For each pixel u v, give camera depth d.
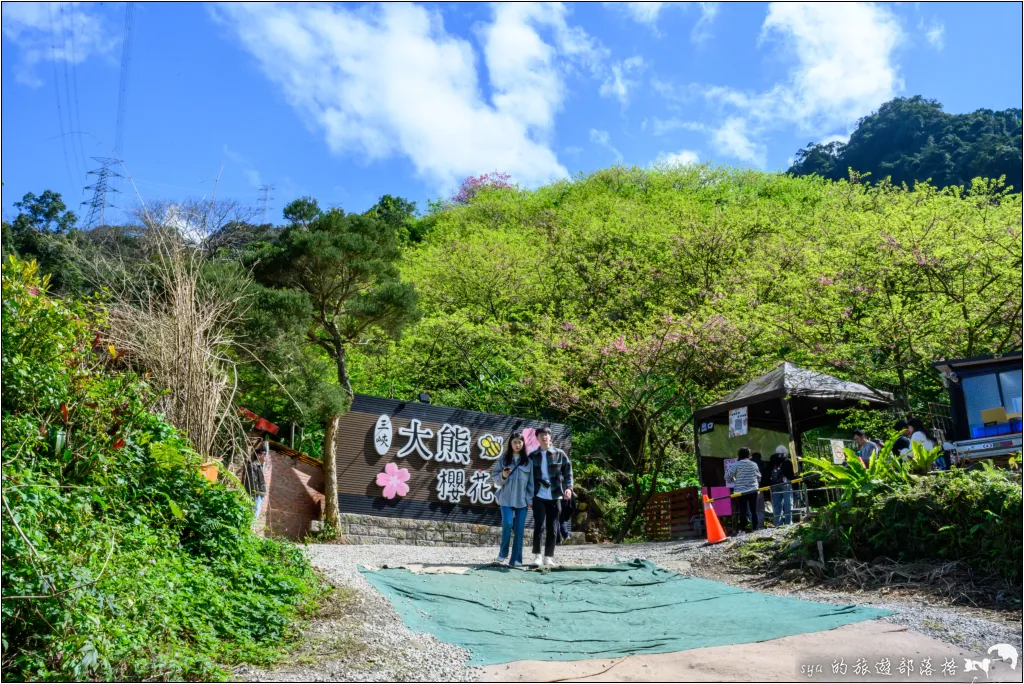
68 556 4.35
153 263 9.09
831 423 17.33
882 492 7.88
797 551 8.12
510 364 19.58
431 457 14.17
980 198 21.39
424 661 4.68
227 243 21.17
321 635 5.08
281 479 13.01
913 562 7.20
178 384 7.64
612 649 5.15
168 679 3.97
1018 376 11.02
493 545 14.30
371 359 19.23
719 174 37.00
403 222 37.06
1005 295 15.80
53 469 5.12
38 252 16.66
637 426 19.11
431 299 23.86
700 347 17.14
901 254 17.42
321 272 13.06
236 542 6.34
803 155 46.88
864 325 16.38
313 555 8.48
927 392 16.86
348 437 13.47
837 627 5.68
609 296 24.06
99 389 6.03
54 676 3.72
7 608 3.83
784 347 18.38
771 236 24.14
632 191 36.69
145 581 4.76
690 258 23.80
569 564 8.91
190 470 6.65
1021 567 6.40
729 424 13.77
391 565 8.02
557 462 8.87
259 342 10.92
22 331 5.59
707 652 5.07
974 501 6.95
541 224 30.06
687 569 8.66
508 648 5.12
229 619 4.98
